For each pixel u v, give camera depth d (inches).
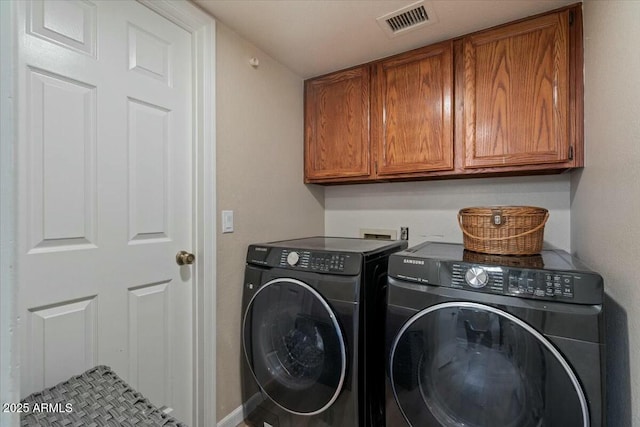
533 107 58.7
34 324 40.6
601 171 44.9
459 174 68.3
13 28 15.8
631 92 34.5
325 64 80.0
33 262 40.5
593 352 35.4
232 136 65.8
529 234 49.9
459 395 42.8
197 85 59.8
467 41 65.3
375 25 63.0
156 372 54.8
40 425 30.4
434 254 52.2
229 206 65.1
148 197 53.7
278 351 59.9
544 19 57.8
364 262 53.4
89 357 45.8
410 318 46.3
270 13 59.6
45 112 41.3
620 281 37.7
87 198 45.7
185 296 59.9
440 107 68.2
